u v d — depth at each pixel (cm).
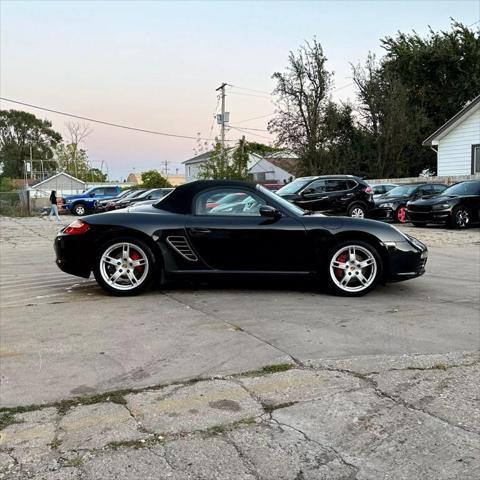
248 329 456
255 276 594
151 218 589
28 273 781
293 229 586
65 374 358
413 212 1594
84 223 589
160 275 595
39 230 1772
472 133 2281
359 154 3428
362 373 353
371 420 286
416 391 324
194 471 239
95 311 523
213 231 584
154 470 241
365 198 1677
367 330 454
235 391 325
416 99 3516
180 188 612
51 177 5956
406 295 598
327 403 307
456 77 3409
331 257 587
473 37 3344
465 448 256
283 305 545
